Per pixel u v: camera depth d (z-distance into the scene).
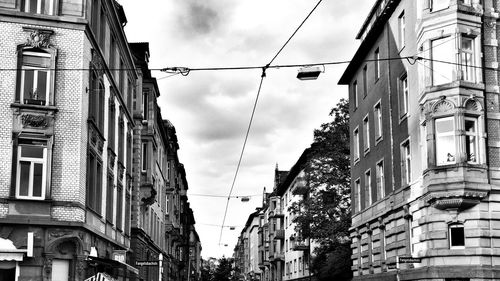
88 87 22.39
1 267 19.86
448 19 24.34
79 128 21.28
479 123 23.83
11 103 20.67
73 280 20.53
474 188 22.86
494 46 24.73
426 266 23.50
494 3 25.12
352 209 38.03
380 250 30.98
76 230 20.73
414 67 26.16
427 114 24.33
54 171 20.84
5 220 19.86
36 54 21.36
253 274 110.00
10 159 20.38
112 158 27.66
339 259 40.88
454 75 23.94
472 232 22.78
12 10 21.17
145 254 40.12
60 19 21.59
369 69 34.47
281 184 71.44
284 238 72.38
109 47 27.16
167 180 58.78
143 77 40.59
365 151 35.25
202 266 160.88
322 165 42.06
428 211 24.05
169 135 56.94
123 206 31.34
